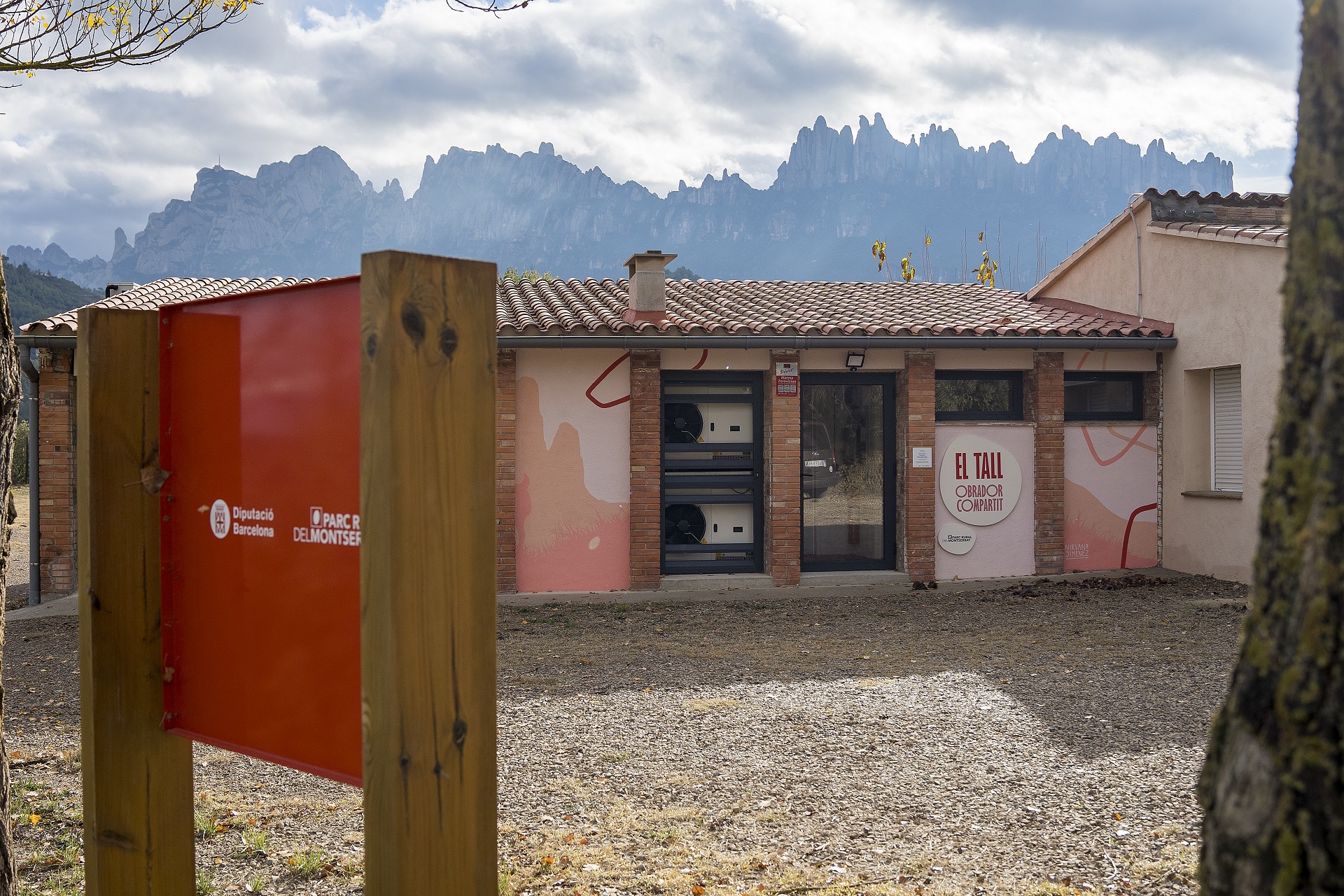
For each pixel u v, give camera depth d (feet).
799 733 19.40
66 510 37.11
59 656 28.48
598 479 37.81
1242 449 37.55
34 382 36.76
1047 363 40.14
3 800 8.93
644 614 34.14
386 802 6.56
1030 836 13.78
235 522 8.26
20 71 16.81
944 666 25.27
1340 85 4.47
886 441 40.70
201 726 8.63
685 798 15.75
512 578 37.24
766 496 39.63
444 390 6.81
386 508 6.51
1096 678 23.50
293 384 7.77
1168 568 40.98
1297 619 4.36
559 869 12.91
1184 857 12.78
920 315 42.24
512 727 20.30
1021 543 40.37
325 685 7.61
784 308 43.06
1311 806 4.21
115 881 8.77
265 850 13.74
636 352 37.65
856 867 12.84
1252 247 35.88
